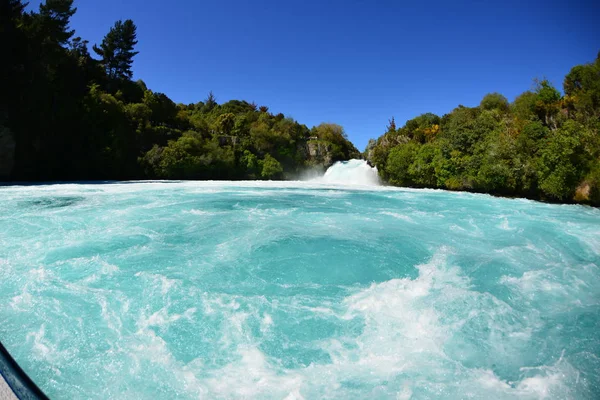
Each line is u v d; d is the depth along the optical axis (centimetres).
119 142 3409
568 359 416
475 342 443
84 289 557
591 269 753
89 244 809
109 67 4988
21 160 2830
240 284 599
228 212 1286
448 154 2897
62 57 3319
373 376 368
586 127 2172
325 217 1248
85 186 2248
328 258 755
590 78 2638
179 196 1764
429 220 1256
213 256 742
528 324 499
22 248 769
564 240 1009
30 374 353
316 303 532
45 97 2931
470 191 2691
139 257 723
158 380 352
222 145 4384
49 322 454
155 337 427
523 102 2867
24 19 3066
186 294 544
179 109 5259
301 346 420
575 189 2045
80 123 3198
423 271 696
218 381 353
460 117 3033
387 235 977
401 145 3612
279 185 2919
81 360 380
